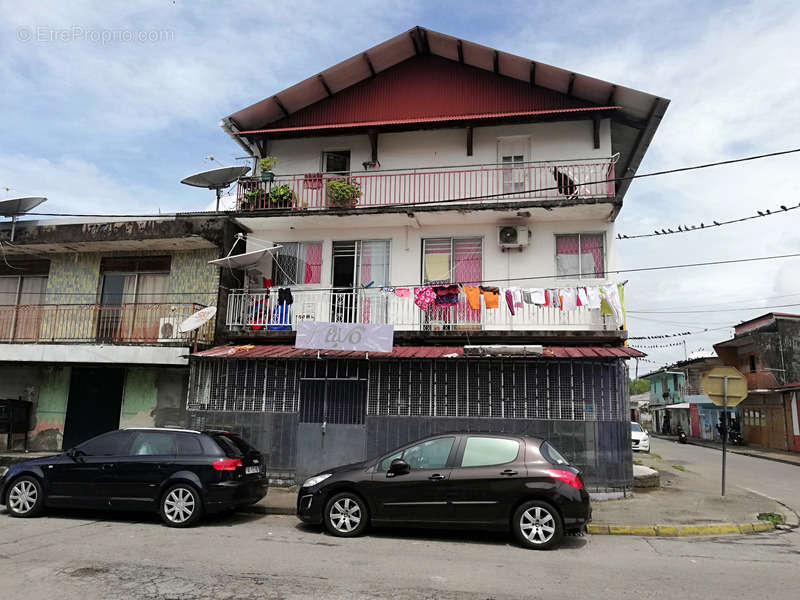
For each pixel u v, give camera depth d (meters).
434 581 5.87
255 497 9.36
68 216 14.10
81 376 15.24
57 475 9.19
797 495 13.18
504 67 15.02
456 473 7.86
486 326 13.58
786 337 28.97
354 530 8.02
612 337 12.72
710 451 28.50
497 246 14.32
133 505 8.83
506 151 15.03
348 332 12.02
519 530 7.54
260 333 14.09
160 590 5.41
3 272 16.42
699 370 41.16
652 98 13.83
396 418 12.05
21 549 7.00
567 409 11.46
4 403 14.62
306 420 12.41
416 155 15.30
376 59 15.66
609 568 6.57
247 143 16.34
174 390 14.66
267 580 5.80
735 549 7.77
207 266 15.04
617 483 11.12
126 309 15.17
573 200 13.13
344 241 15.08
